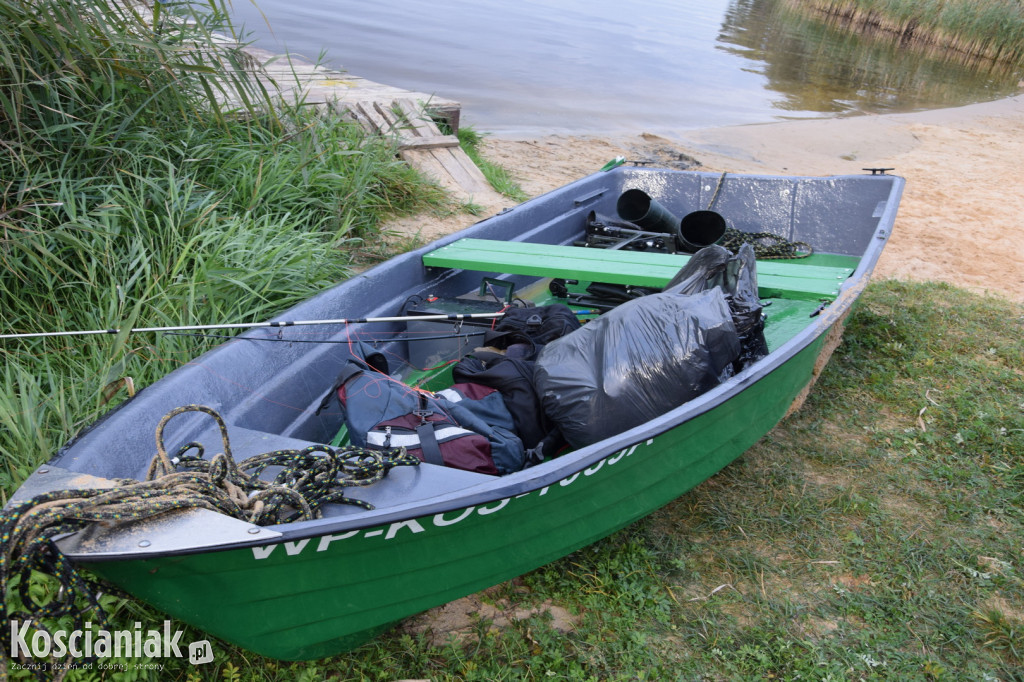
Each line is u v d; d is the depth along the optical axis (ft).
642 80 50.16
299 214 16.87
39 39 13.30
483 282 14.23
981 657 8.86
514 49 53.26
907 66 67.97
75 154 14.23
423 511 7.02
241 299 12.98
